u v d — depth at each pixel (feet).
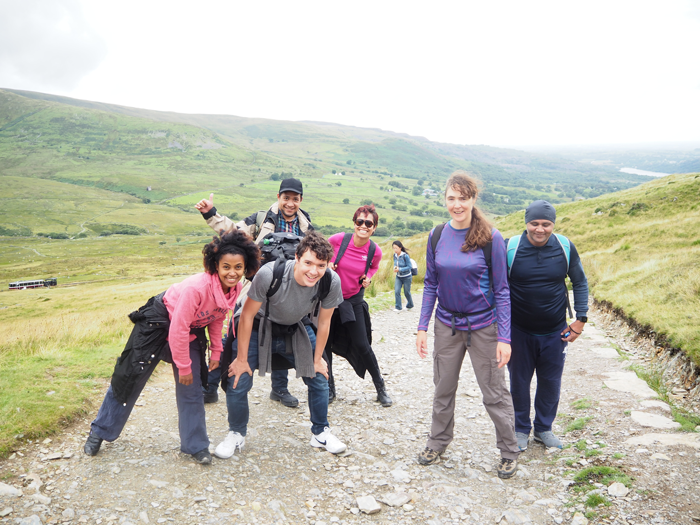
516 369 12.00
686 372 16.79
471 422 14.47
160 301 10.24
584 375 18.16
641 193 128.06
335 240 14.40
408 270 35.45
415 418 14.61
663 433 11.73
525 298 11.32
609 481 9.61
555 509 9.06
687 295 24.81
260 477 10.28
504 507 9.32
